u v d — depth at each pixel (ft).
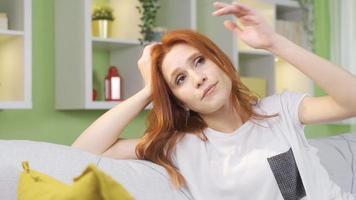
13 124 6.88
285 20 10.10
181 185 3.45
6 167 2.77
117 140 3.90
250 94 4.00
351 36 9.66
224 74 3.62
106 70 7.83
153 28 7.54
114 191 1.86
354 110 3.47
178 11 7.92
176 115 3.85
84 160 3.11
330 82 3.42
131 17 7.59
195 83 3.48
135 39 7.18
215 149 3.70
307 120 3.83
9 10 6.40
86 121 7.54
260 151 3.66
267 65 9.00
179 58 3.54
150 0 7.43
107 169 3.12
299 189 3.60
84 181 1.83
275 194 3.53
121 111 3.82
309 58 3.44
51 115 7.20
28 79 5.99
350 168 5.44
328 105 3.63
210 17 8.47
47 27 7.21
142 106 3.88
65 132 7.32
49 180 2.36
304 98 3.92
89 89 6.57
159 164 3.62
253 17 3.52
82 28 6.60
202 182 3.54
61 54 7.09
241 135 3.71
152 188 3.21
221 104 3.57
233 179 3.54
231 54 8.03
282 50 3.50
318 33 10.38
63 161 3.02
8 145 3.04
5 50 6.43
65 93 7.00
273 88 8.87
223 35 8.18
